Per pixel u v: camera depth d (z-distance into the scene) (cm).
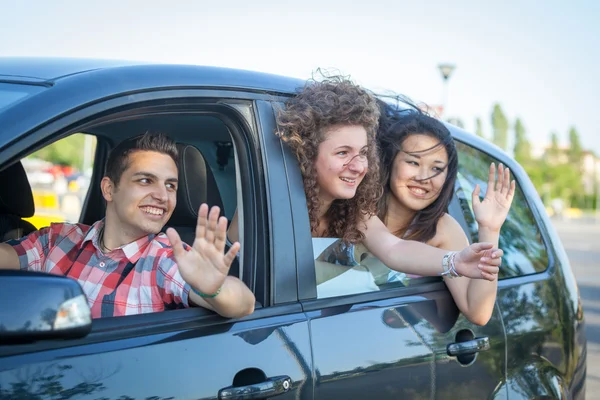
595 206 8038
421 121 257
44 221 349
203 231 165
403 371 213
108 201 207
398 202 265
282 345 186
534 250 297
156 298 197
